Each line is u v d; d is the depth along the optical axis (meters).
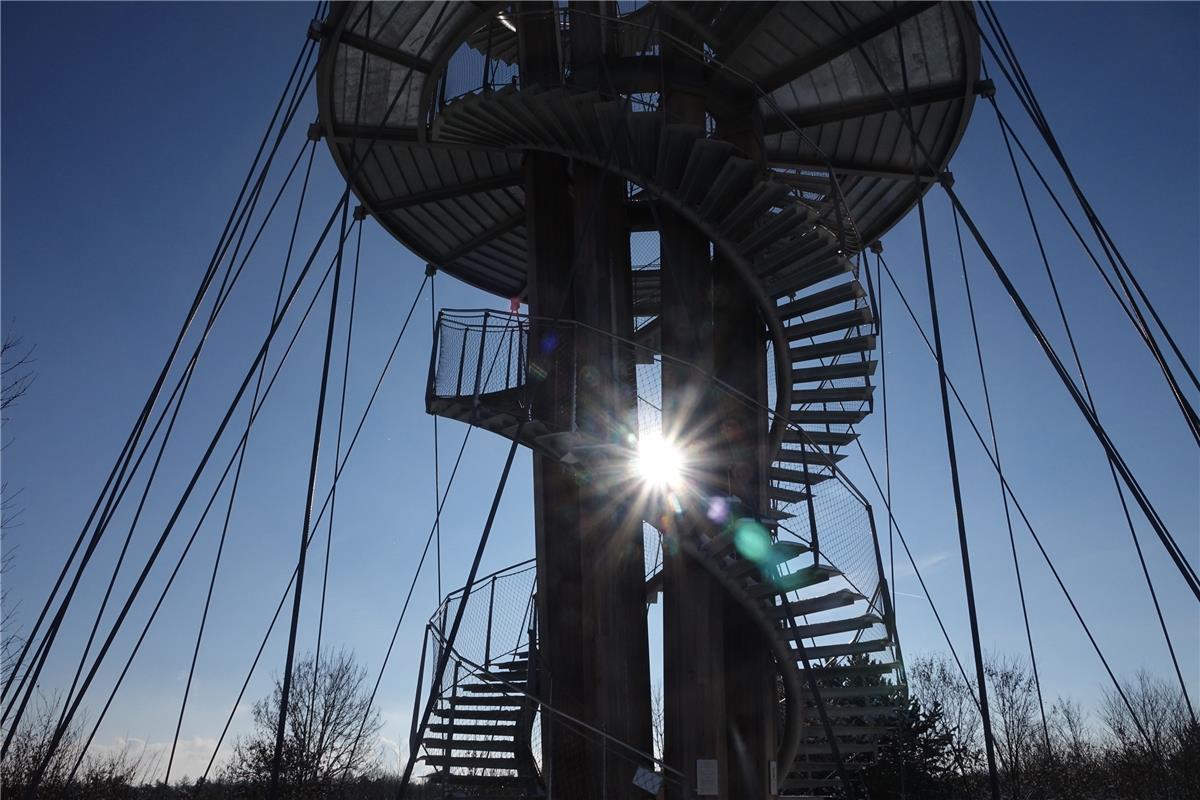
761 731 14.61
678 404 15.12
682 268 15.80
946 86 16.64
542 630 15.36
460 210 20.31
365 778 43.59
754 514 12.92
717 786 13.77
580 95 14.67
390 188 18.89
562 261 16.55
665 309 15.81
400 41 15.17
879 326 15.11
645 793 14.05
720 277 16.45
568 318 15.96
